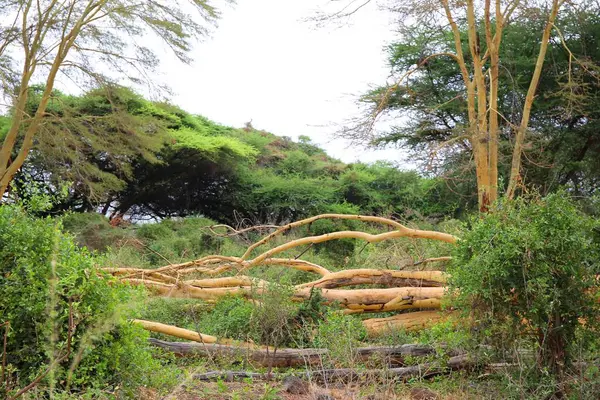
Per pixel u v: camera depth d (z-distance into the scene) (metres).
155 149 20.36
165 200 28.28
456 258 5.51
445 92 18.69
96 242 17.91
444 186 17.97
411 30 12.69
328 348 6.25
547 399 4.92
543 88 18.31
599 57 17.98
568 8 17.31
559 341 5.11
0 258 4.19
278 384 5.40
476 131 10.38
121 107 19.53
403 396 5.22
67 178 19.78
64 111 18.48
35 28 16.47
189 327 8.25
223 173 27.44
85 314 4.07
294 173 29.66
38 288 4.11
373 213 25.73
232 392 4.96
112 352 4.29
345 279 9.42
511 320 5.12
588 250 5.12
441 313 6.80
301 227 22.64
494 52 10.88
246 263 10.01
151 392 4.79
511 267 5.07
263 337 7.27
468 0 10.89
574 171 18.48
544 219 5.10
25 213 4.45
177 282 9.25
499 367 5.34
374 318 9.04
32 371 3.99
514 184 10.52
